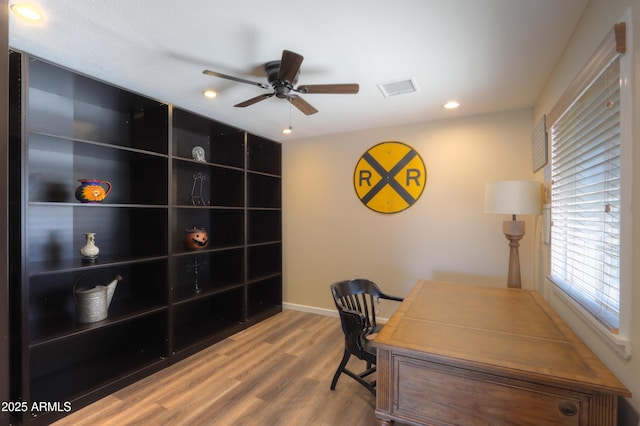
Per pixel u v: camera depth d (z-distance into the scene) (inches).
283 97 81.3
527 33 66.7
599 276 55.7
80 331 78.7
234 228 136.9
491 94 99.9
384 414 50.9
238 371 97.3
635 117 41.4
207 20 62.7
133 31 66.7
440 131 126.8
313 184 154.7
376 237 139.8
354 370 98.1
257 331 130.6
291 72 71.3
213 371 97.2
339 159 148.5
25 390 68.7
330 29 65.7
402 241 134.2
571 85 63.5
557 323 61.7
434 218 128.0
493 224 118.1
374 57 77.3
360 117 124.3
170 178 101.5
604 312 52.1
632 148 42.1
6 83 22.8
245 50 74.5
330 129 142.9
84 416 75.0
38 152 85.7
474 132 120.9
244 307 133.7
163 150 101.0
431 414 48.0
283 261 162.7
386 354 51.1
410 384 49.5
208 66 82.6
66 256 91.0
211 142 140.9
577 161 65.8
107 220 101.8
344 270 147.3
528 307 72.6
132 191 108.0
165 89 98.3
